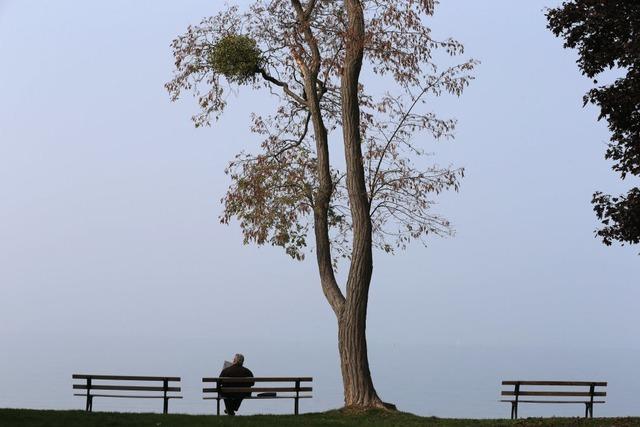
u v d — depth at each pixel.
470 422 18.05
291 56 22.52
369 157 21.97
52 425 15.15
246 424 16.41
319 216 21.67
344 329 20.33
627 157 20.62
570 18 20.83
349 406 19.78
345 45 20.69
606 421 18.02
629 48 19.89
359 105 22.73
